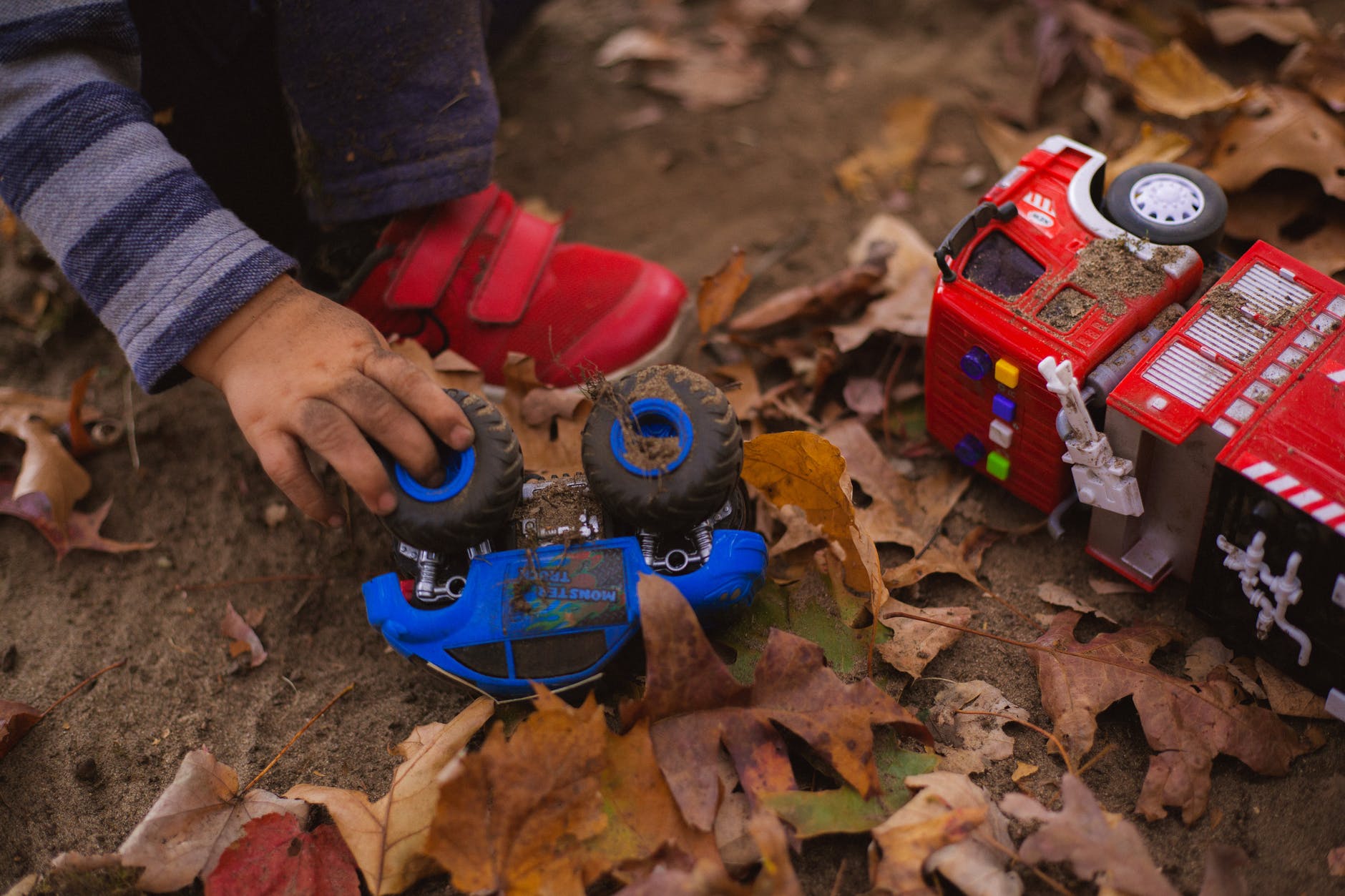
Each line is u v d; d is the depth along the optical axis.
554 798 1.11
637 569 1.24
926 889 1.10
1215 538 1.25
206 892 1.18
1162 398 1.22
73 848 1.33
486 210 1.65
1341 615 1.18
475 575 1.24
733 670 1.34
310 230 1.78
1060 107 2.24
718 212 2.20
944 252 1.37
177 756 1.42
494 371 1.64
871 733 1.20
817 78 2.46
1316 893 1.15
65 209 1.27
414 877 1.19
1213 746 1.25
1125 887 1.07
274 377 1.24
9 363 1.97
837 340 1.79
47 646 1.58
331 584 1.64
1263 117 1.82
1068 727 1.29
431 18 1.50
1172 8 2.32
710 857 1.13
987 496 1.62
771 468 1.35
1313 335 1.25
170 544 1.71
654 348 1.64
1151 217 1.42
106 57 1.35
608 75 2.55
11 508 1.69
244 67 1.59
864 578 1.38
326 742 1.41
